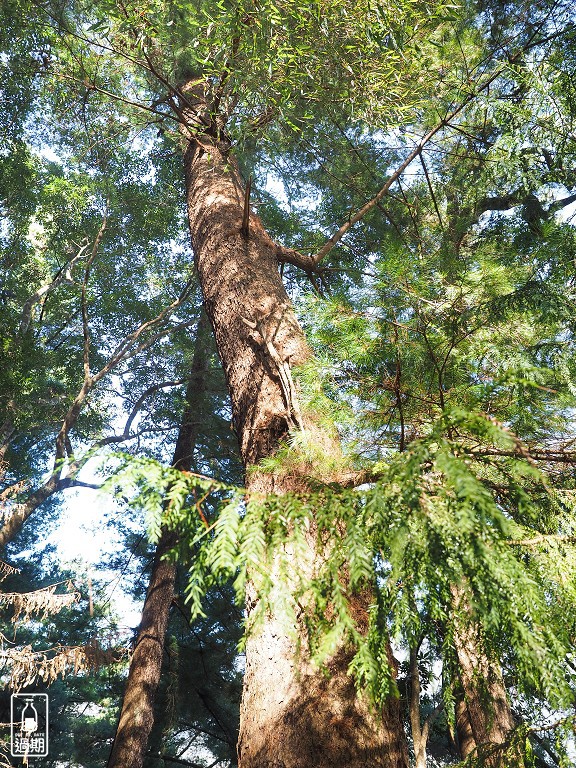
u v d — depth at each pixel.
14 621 8.25
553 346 2.32
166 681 13.22
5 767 8.70
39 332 14.14
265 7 3.15
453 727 1.41
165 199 13.16
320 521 1.11
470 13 4.82
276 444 2.61
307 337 2.35
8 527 10.01
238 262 3.83
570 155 2.70
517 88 3.46
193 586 1.02
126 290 14.20
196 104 5.46
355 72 3.62
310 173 7.82
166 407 14.28
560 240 2.49
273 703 2.01
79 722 16.86
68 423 11.25
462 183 5.25
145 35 3.84
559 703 1.06
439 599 1.23
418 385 2.21
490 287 2.39
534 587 1.06
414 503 1.06
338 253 8.19
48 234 13.53
